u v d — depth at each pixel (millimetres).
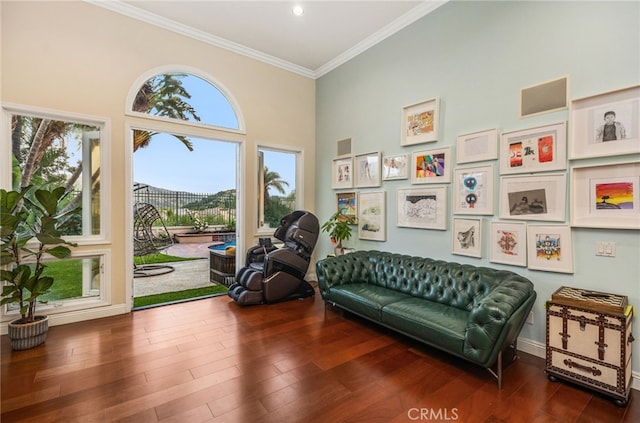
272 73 4797
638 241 2143
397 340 2898
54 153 3307
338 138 4836
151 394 2039
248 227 4602
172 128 3885
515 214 2764
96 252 3410
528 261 2678
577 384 2121
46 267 3223
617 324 1945
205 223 8984
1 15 2920
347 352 2654
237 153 4551
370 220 4234
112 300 3504
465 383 2199
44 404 1921
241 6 3531
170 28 3854
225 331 3082
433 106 3428
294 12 3641
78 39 3285
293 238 4129
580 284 2406
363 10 3588
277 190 5059
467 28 3131
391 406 1944
